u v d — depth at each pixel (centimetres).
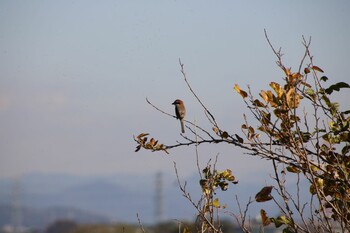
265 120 1095
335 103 1101
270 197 1054
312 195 1076
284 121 1088
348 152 1091
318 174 1083
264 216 1055
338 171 1077
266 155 1080
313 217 1025
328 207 1061
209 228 1080
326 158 1096
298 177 1033
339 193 1065
